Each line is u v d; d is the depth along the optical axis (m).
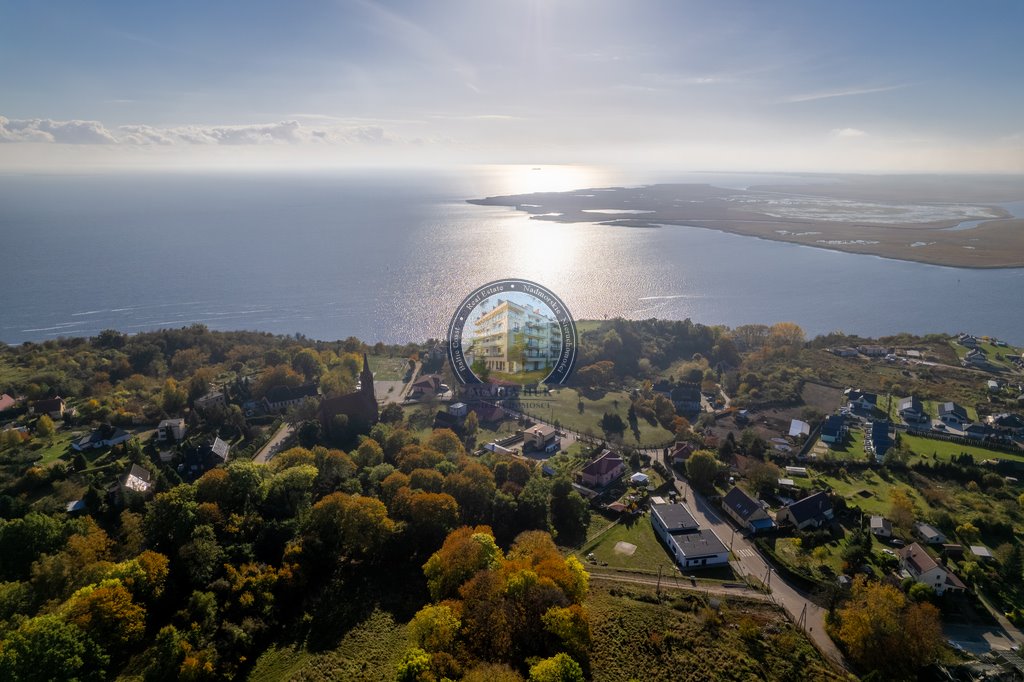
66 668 69.31
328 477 121.81
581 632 76.31
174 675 74.88
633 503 124.00
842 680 76.00
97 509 113.44
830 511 117.44
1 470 131.38
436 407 183.50
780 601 92.88
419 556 103.56
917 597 91.38
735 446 151.62
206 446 144.88
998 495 126.56
